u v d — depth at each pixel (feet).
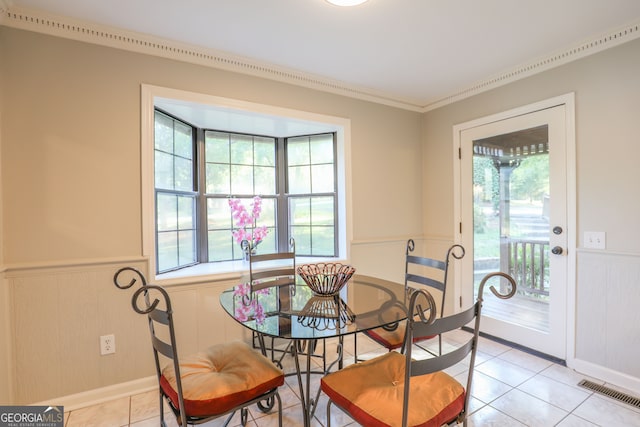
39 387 5.97
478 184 9.55
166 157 8.54
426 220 11.11
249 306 5.57
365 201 9.96
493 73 8.76
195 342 7.48
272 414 6.02
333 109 9.34
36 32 5.94
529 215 8.30
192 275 7.51
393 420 3.63
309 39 6.93
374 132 10.11
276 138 11.09
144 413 6.08
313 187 10.80
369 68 8.39
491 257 9.24
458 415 4.06
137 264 6.79
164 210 8.41
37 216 5.94
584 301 7.25
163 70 7.02
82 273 6.28
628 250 6.58
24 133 5.86
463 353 3.86
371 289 6.68
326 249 10.60
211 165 10.02
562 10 5.95
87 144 6.32
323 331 4.44
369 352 8.57
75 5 5.66
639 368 6.45
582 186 7.26
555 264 7.78
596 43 6.90
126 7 5.74
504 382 6.98
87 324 6.33
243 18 6.13
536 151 8.12
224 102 7.69
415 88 9.76
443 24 6.38
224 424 5.60
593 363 7.12
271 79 8.31
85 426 5.71
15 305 5.79
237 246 10.43
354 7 5.80
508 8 5.88
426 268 11.10
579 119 7.29
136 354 6.76
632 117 6.51
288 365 7.89
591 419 5.76
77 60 6.24
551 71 7.77
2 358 5.57
